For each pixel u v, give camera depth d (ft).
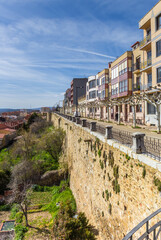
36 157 87.51
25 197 53.11
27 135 101.65
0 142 129.18
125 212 20.83
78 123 54.44
